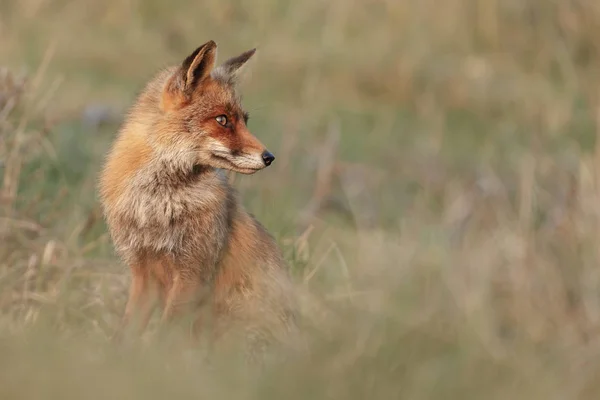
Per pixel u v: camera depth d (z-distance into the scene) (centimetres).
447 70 2306
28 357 755
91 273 1134
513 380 862
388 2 2427
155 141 1025
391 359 844
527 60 2377
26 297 1036
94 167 1469
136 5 2412
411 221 1587
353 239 1485
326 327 910
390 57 2317
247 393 754
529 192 1431
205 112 1038
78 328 975
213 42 1031
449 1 2422
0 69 1312
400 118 2198
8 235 1158
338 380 792
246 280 1057
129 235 1033
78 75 2153
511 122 2195
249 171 1048
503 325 1180
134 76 2223
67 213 1295
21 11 2336
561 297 1211
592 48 2380
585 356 962
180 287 1007
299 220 1506
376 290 1046
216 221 1025
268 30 2403
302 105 2178
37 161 1320
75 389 705
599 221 1351
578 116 2194
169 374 771
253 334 1002
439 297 1050
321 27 2436
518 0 2412
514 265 1249
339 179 1812
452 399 812
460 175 1909
